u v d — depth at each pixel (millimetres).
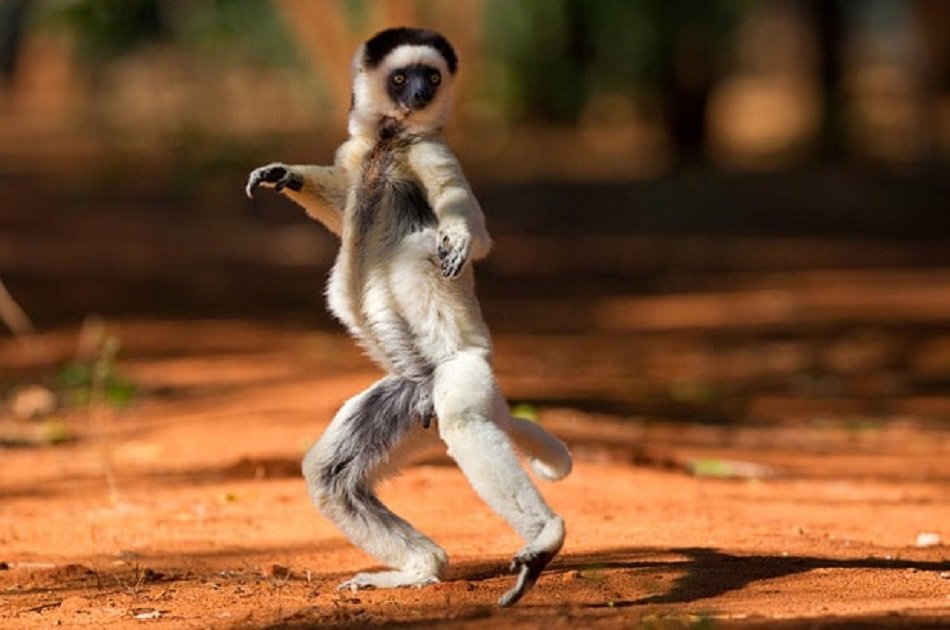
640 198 61812
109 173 63719
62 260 42938
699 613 10906
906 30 87188
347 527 12320
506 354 32281
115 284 39250
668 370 30953
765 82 102688
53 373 27344
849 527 16250
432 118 12359
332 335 32500
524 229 55750
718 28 64812
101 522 16094
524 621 10578
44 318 34125
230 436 21062
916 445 23297
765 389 29125
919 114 71250
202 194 58219
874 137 74312
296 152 60000
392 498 16891
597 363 31312
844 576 12477
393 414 12141
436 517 15914
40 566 13906
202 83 64625
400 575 12391
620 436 22422
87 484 18312
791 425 25109
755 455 21703
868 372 31109
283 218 54875
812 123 72875
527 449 12211
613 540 14438
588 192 63219
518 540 14641
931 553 14211
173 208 56094
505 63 70062
